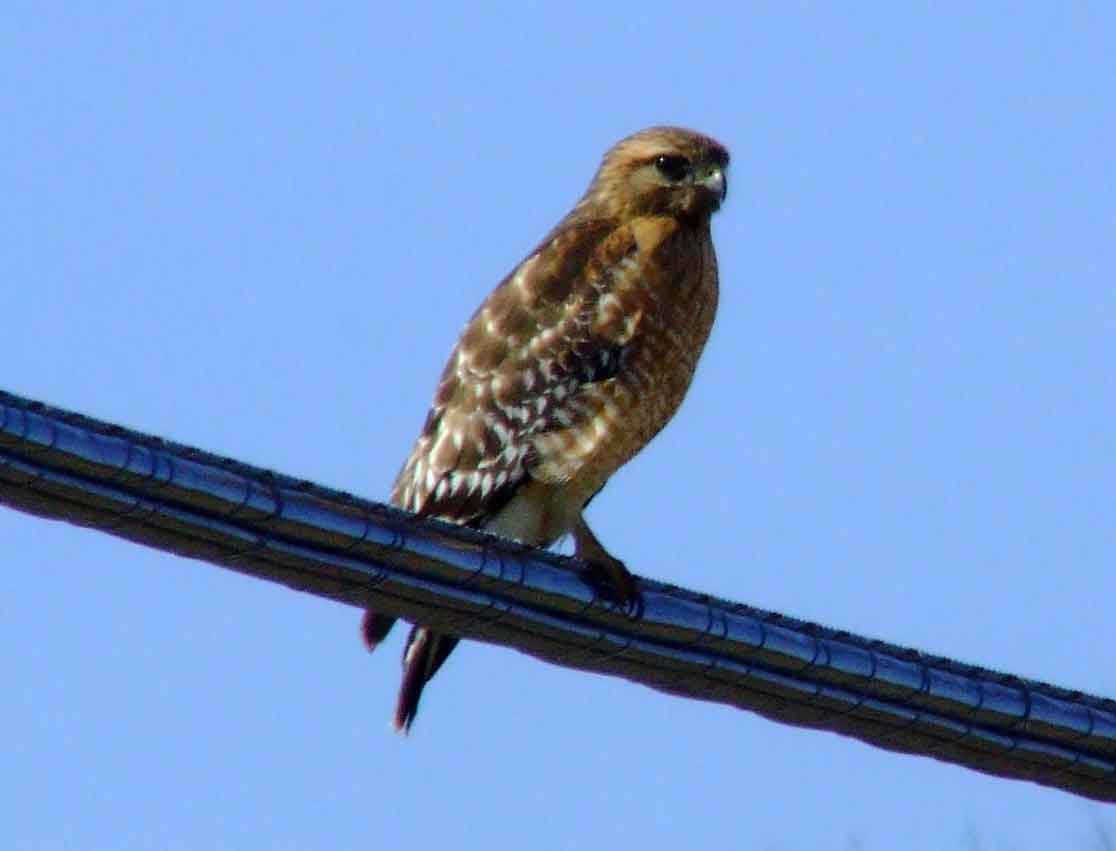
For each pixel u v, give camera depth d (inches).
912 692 537.3
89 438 432.8
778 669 528.1
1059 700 552.7
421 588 487.2
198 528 452.8
